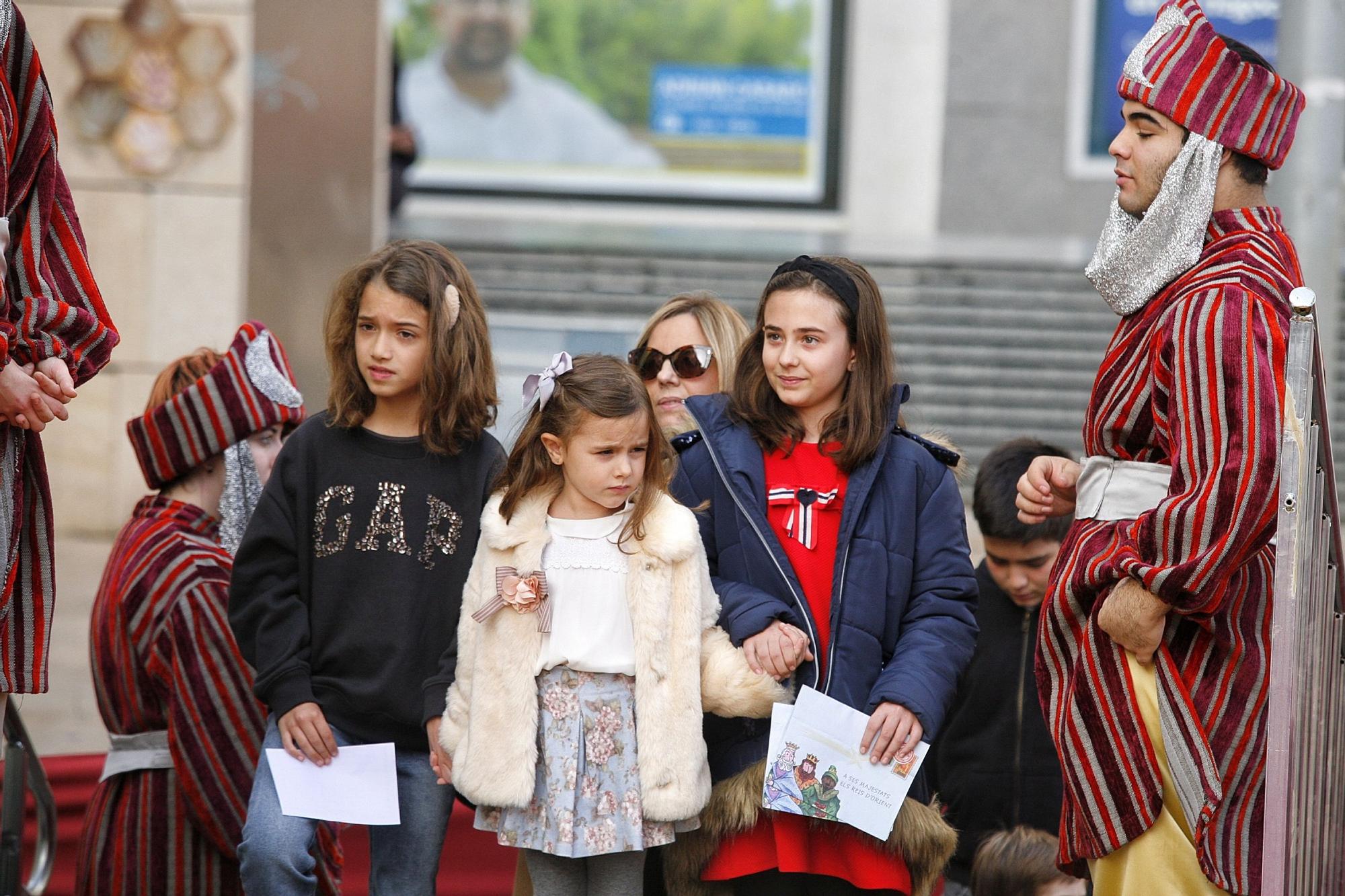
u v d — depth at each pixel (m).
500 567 9.01
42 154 8.38
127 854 9.91
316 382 24.42
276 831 8.86
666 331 11.59
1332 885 9.10
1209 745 8.08
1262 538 7.76
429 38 34.94
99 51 23.91
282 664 9.12
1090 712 8.32
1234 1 33.69
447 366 9.34
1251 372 7.84
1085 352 27.31
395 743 9.30
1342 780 9.32
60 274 8.52
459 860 13.48
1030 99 34.50
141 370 24.16
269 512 9.38
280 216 24.38
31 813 13.91
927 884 9.22
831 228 35.06
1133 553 8.10
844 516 9.30
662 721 8.79
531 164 35.22
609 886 8.84
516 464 9.15
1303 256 13.91
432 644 9.33
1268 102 8.45
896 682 8.93
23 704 16.78
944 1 34.53
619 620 8.95
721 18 35.19
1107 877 8.41
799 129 35.25
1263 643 8.22
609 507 9.06
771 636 8.94
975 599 9.53
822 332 9.34
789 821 8.99
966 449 25.86
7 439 8.13
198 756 9.64
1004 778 11.05
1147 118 8.61
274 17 24.28
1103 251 8.81
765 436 9.58
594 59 35.19
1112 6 34.19
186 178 24.16
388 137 29.25
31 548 8.52
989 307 28.09
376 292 9.29
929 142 34.69
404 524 9.36
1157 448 8.50
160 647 9.84
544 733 8.84
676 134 35.34
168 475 10.45
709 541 9.59
